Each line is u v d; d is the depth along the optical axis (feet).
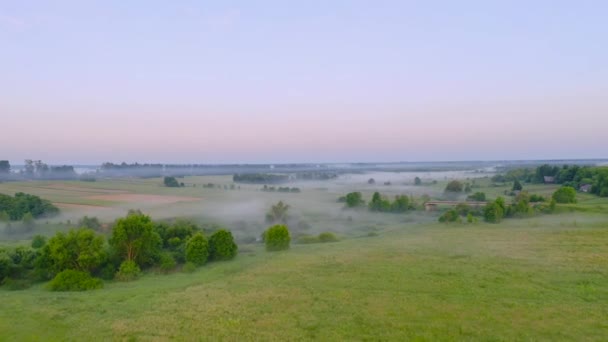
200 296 91.71
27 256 130.11
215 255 144.66
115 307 84.23
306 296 89.35
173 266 133.80
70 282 103.96
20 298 92.63
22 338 67.82
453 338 65.31
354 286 96.58
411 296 87.40
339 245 162.30
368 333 68.03
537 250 133.28
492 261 119.03
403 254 133.59
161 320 75.66
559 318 73.00
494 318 73.36
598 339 64.23
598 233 158.10
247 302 86.02
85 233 126.21
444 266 114.42
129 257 131.54
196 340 66.54
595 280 96.78
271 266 124.06
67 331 70.79
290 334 68.28
